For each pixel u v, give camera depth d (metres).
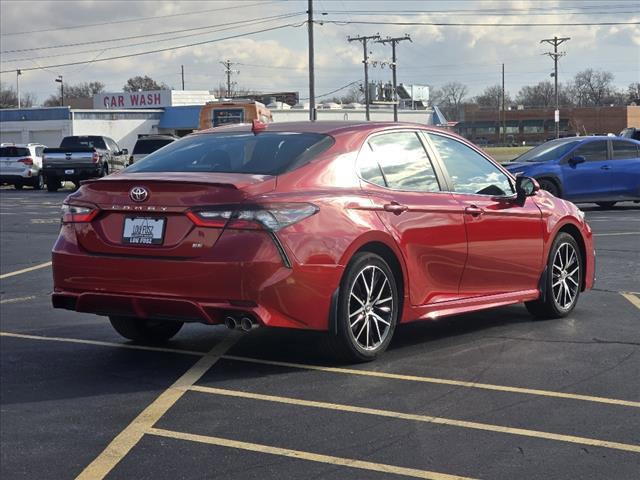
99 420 5.04
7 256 12.89
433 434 4.65
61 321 7.95
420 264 6.30
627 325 7.37
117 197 5.77
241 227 5.39
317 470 4.18
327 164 5.93
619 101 135.88
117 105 74.75
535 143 112.12
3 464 4.39
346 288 5.75
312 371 5.89
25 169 34.25
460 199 6.69
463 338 6.90
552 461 4.25
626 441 4.52
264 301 5.37
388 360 6.18
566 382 5.61
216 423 4.89
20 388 5.70
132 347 6.80
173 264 5.50
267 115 35.56
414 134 6.70
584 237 7.92
